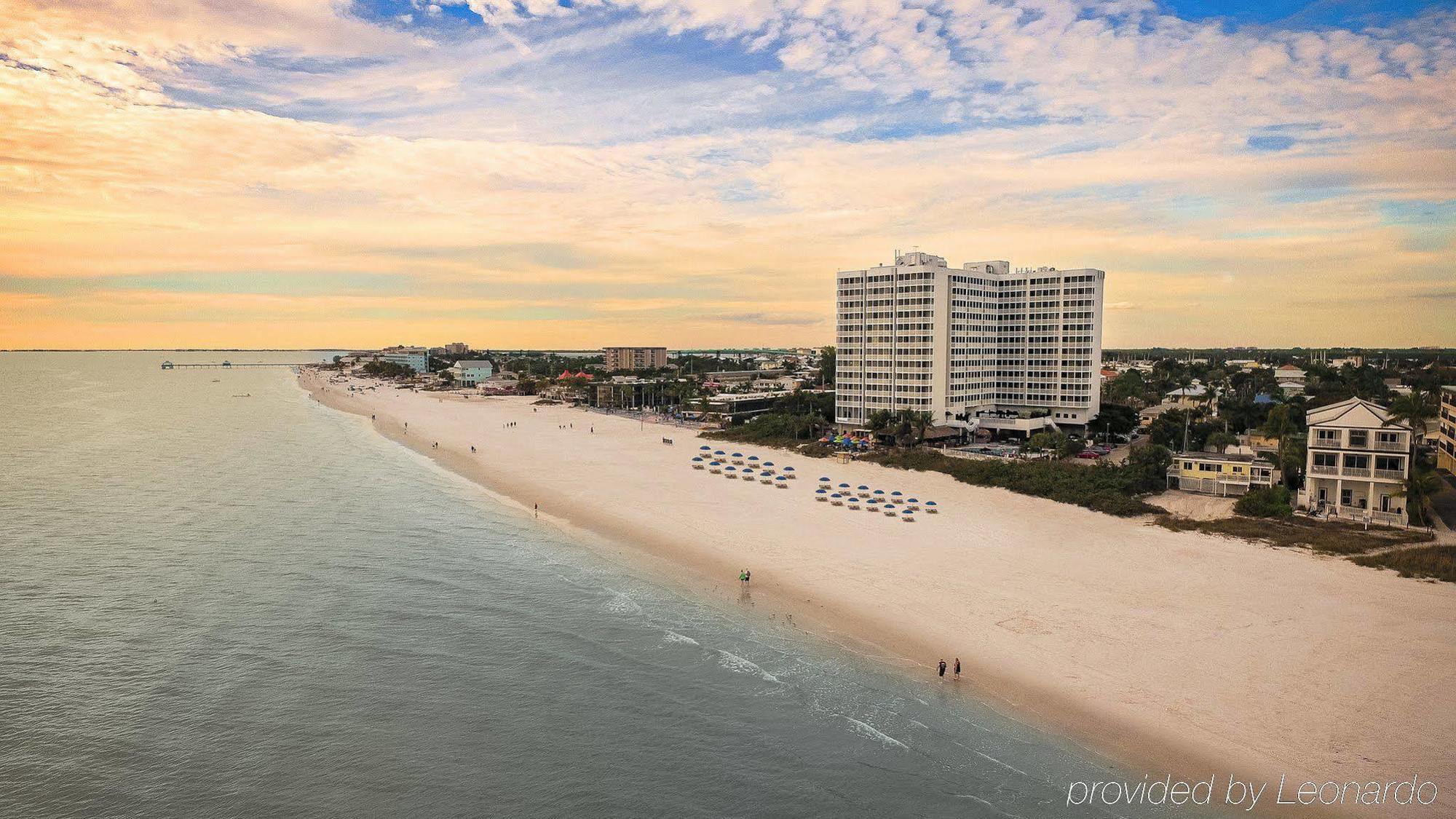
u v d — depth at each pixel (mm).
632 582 71125
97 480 117312
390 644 57531
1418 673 50219
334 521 93750
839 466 132875
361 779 41625
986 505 100750
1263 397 193750
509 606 65062
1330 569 71062
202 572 72875
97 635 58281
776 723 47000
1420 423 89625
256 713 47781
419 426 196625
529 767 42875
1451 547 73312
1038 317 166750
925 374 156125
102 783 40750
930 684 50906
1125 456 136750
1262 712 46250
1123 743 43688
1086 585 68375
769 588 69125
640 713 48281
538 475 126750
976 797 39812
